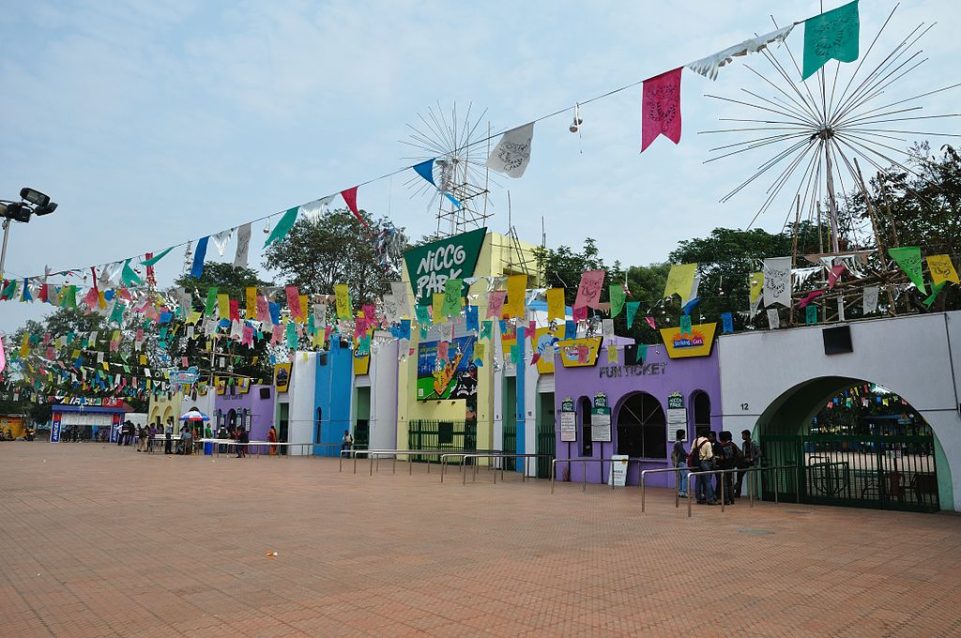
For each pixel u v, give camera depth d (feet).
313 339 73.92
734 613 20.42
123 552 29.48
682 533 36.06
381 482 66.74
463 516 42.11
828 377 55.93
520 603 21.48
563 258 114.21
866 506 48.62
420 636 18.17
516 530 36.65
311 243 147.95
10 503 46.39
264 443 107.96
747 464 52.24
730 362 58.44
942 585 24.09
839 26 24.56
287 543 31.89
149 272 63.57
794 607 21.11
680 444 57.41
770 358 56.08
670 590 23.25
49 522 37.91
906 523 40.37
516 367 86.43
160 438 128.98
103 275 59.88
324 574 25.41
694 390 63.21
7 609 20.63
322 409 124.36
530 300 59.11
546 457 77.41
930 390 47.62
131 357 153.07
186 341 130.72
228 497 51.26
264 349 152.46
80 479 64.85
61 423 185.37
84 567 26.45
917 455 48.73
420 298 51.88
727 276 115.44
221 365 145.28
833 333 52.60
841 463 55.11
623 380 68.90
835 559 28.86
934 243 76.79
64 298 63.31
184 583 23.94
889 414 75.82
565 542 32.91
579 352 72.23
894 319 49.85
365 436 118.62
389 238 80.84
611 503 50.57
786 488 54.60
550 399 85.56
